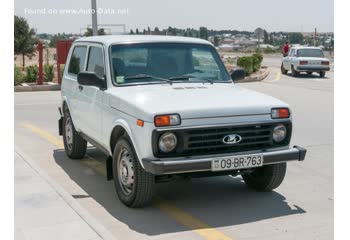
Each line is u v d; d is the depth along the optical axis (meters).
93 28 19.27
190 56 6.78
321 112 13.58
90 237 4.57
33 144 9.35
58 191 5.82
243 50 59.72
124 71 6.35
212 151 5.43
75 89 7.52
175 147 5.29
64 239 4.52
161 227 5.23
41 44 19.83
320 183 6.83
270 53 59.34
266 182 6.29
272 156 5.57
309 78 25.91
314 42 48.06
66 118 8.19
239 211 5.73
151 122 5.20
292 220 5.43
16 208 5.27
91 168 7.64
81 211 5.23
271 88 20.41
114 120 5.96
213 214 5.63
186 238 4.93
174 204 5.99
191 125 5.29
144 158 5.26
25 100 16.09
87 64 7.21
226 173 5.74
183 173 5.58
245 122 5.52
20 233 4.64
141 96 5.72
